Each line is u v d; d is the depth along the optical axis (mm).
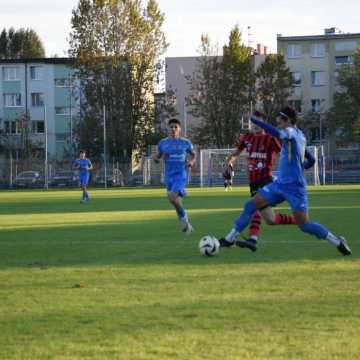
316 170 84938
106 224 28969
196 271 15227
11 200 54656
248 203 18078
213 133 118250
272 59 118625
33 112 133875
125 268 15844
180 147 24516
